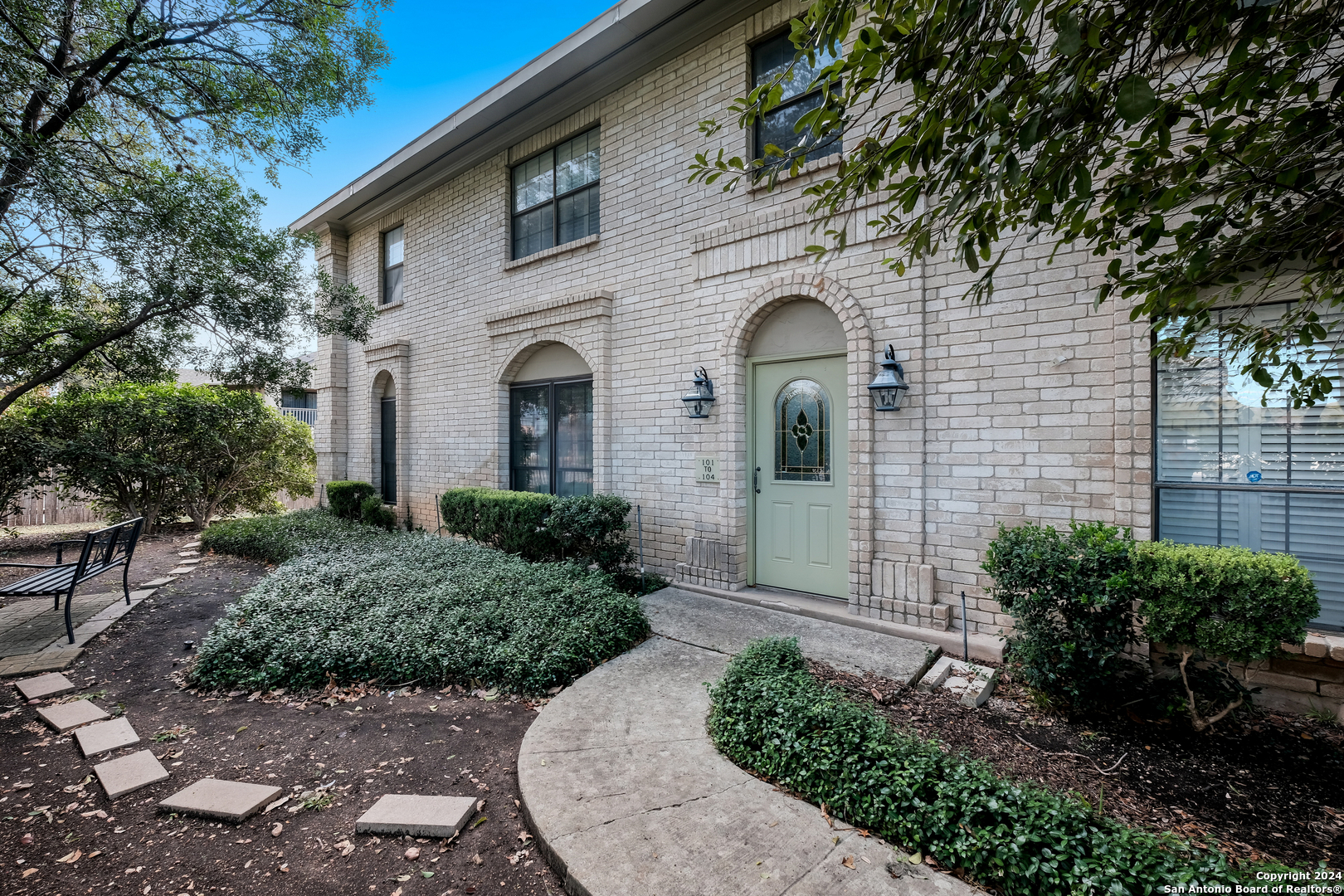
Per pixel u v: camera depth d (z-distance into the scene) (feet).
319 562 20.30
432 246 29.89
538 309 23.84
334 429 35.47
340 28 20.12
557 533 19.53
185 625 16.99
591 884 6.52
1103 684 10.59
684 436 19.65
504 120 24.81
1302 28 6.08
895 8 6.88
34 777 9.32
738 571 18.42
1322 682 10.75
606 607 14.65
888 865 6.81
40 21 15.24
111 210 16.76
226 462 34.58
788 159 8.70
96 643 15.39
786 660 11.36
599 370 21.71
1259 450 11.56
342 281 35.58
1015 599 11.07
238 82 19.45
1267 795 8.38
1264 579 8.96
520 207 26.11
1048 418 13.26
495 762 9.78
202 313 21.89
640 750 9.42
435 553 20.76
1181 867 6.12
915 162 7.32
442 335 29.27
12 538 30.94
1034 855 6.43
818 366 17.53
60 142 15.58
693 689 11.73
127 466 28.66
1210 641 9.36
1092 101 6.19
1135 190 7.06
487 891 6.95
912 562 15.17
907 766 7.68
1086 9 6.01
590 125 22.93
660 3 18.21
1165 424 12.39
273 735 10.69
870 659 12.92
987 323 14.05
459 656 12.69
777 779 8.59
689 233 19.53
